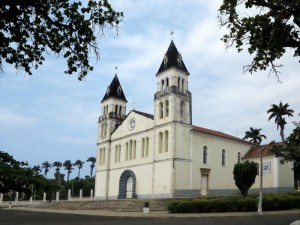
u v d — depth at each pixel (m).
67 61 9.01
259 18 12.34
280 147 37.72
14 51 8.25
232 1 12.73
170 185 45.34
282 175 51.44
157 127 49.50
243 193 36.97
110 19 8.87
